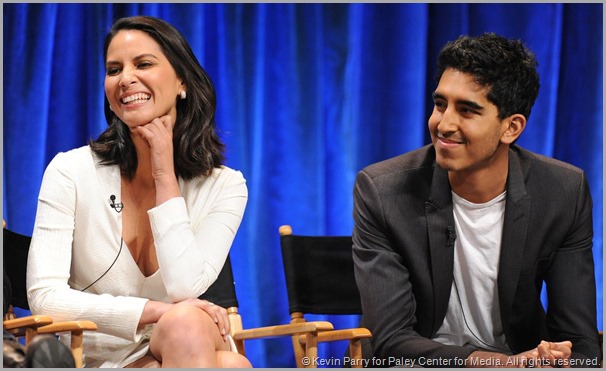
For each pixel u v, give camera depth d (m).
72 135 7.02
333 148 7.07
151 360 4.21
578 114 7.06
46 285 4.29
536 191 4.79
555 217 4.78
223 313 4.25
